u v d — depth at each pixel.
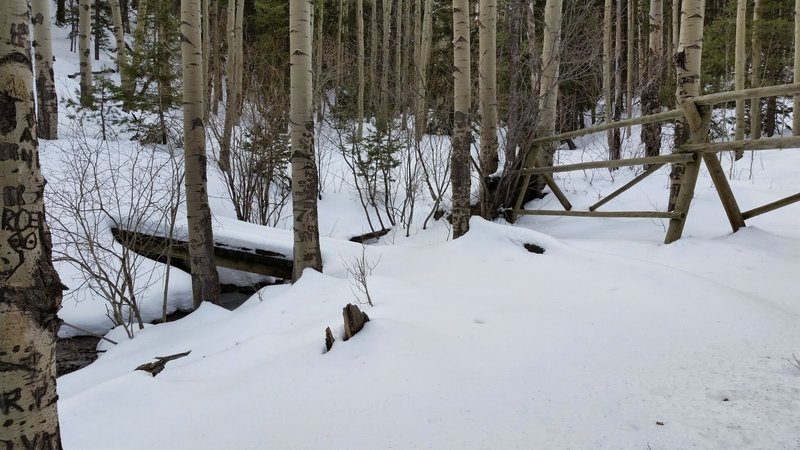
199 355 4.11
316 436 2.28
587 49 9.80
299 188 5.73
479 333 3.26
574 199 7.81
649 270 4.09
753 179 7.85
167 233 6.77
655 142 9.40
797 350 2.59
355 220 10.40
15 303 1.60
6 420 1.60
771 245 4.52
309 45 5.70
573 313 3.49
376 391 2.62
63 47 29.36
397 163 10.25
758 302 3.29
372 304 4.13
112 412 2.92
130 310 5.42
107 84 11.80
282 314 4.66
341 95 18.36
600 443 1.96
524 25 10.90
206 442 2.44
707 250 4.58
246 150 9.34
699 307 3.30
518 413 2.26
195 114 5.82
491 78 7.62
